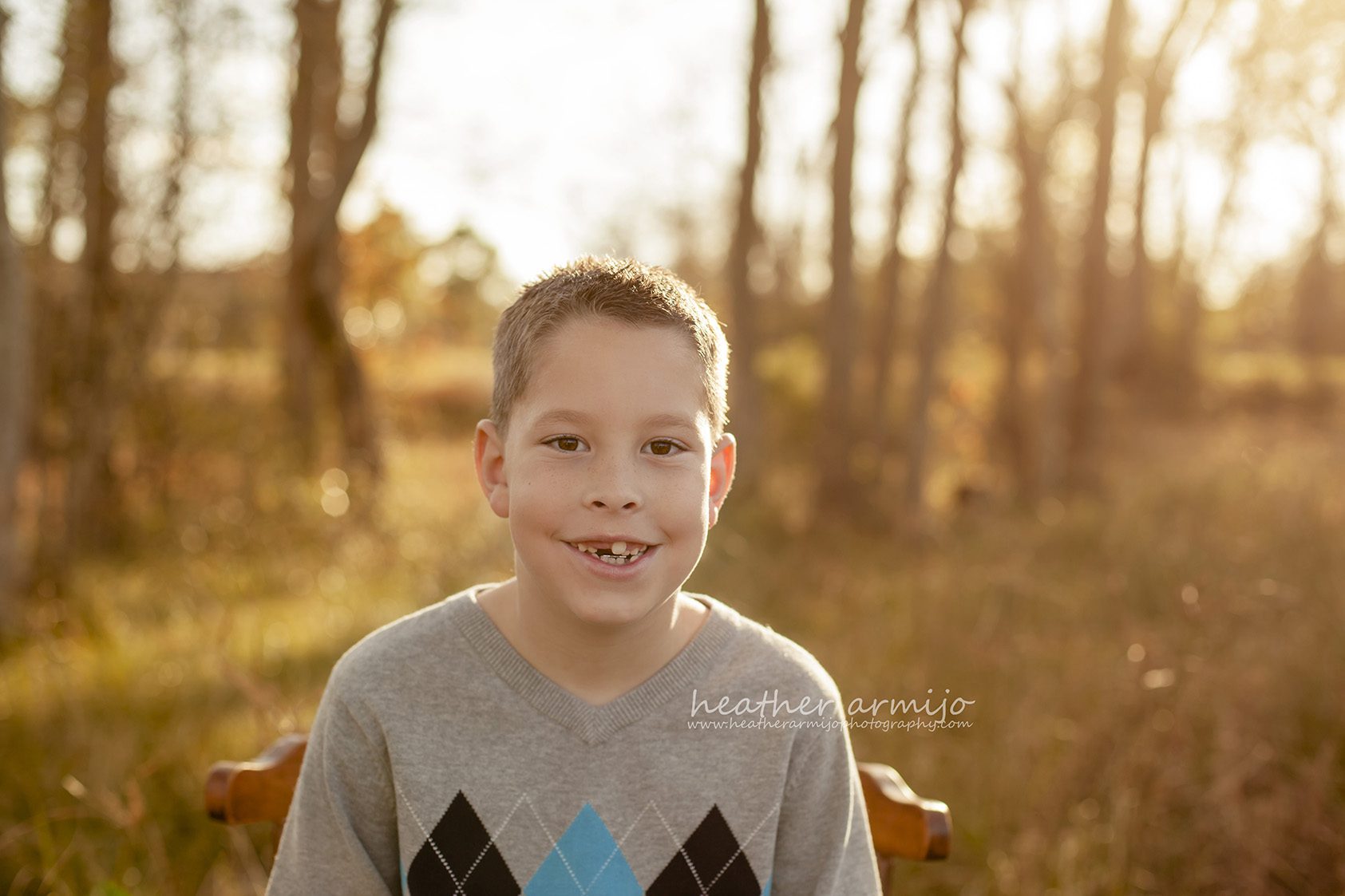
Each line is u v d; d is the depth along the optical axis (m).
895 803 1.54
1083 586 5.32
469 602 1.39
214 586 5.85
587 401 1.21
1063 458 10.24
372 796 1.34
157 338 7.34
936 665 3.94
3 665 4.34
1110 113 10.38
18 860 2.74
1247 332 30.50
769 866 1.35
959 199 8.56
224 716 3.71
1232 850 2.76
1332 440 10.81
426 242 13.48
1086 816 2.85
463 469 10.52
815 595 5.44
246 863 2.65
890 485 10.38
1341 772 3.14
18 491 4.97
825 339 8.59
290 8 8.88
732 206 9.62
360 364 8.91
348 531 7.36
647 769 1.31
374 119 8.90
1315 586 4.63
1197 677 3.24
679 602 1.45
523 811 1.30
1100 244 10.43
